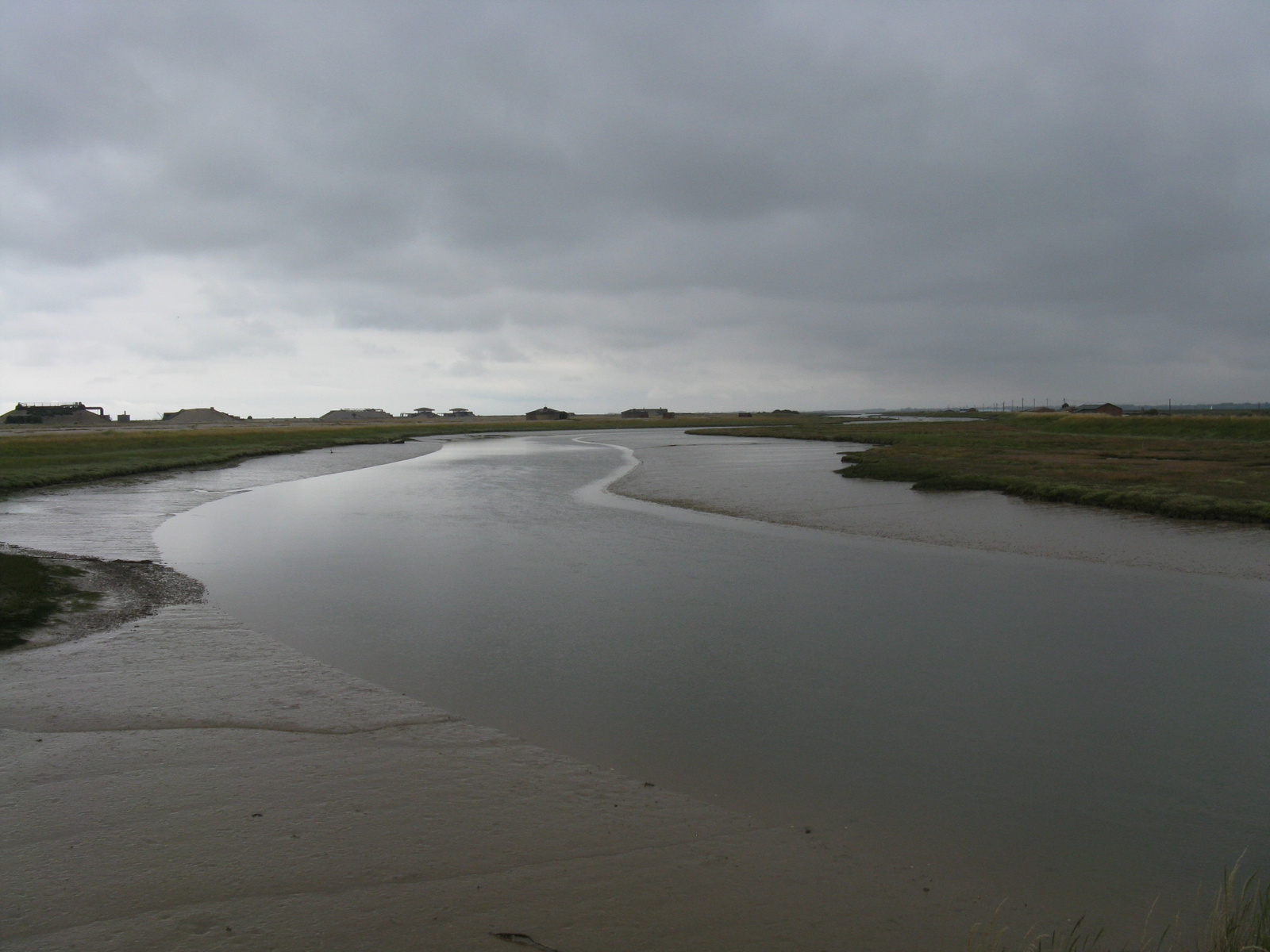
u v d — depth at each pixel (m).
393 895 4.94
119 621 11.62
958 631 11.51
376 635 11.21
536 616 12.30
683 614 12.45
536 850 5.56
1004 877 5.48
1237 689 9.20
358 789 6.46
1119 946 4.70
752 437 85.31
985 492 28.22
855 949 4.59
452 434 104.75
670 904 4.95
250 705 8.34
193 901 4.82
